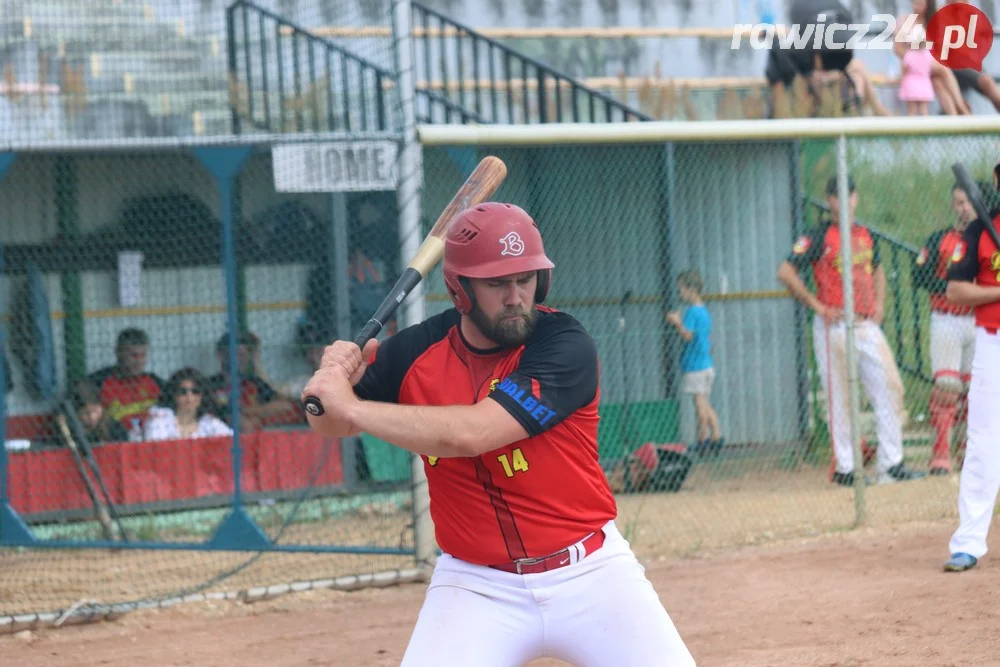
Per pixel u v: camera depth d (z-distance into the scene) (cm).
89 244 2906
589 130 2112
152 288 2945
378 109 2327
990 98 3659
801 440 3039
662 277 3203
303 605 1897
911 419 3159
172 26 2708
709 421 3052
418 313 2045
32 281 2834
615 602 881
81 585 2106
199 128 2720
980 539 1925
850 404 2344
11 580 2166
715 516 2453
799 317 3083
